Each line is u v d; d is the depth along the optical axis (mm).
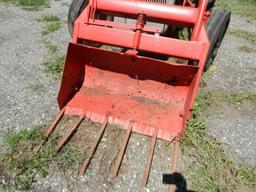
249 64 3023
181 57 1758
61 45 3000
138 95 1975
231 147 1894
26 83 2332
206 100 2340
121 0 1978
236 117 2188
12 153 1670
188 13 1890
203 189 1576
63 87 1869
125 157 1712
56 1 4469
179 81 1868
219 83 2609
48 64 2604
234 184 1638
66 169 1604
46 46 2945
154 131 1801
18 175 1555
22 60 2664
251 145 1927
